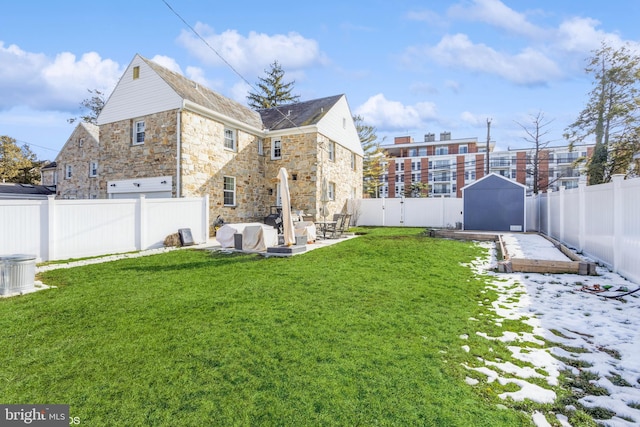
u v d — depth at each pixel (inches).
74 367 106.1
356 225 794.2
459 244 400.5
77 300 178.4
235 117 601.0
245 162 617.6
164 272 249.0
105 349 118.8
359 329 135.7
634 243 203.3
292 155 639.8
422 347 118.7
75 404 87.1
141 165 525.3
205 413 82.6
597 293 187.3
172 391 92.3
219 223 543.5
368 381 96.1
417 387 93.2
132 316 153.1
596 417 82.2
